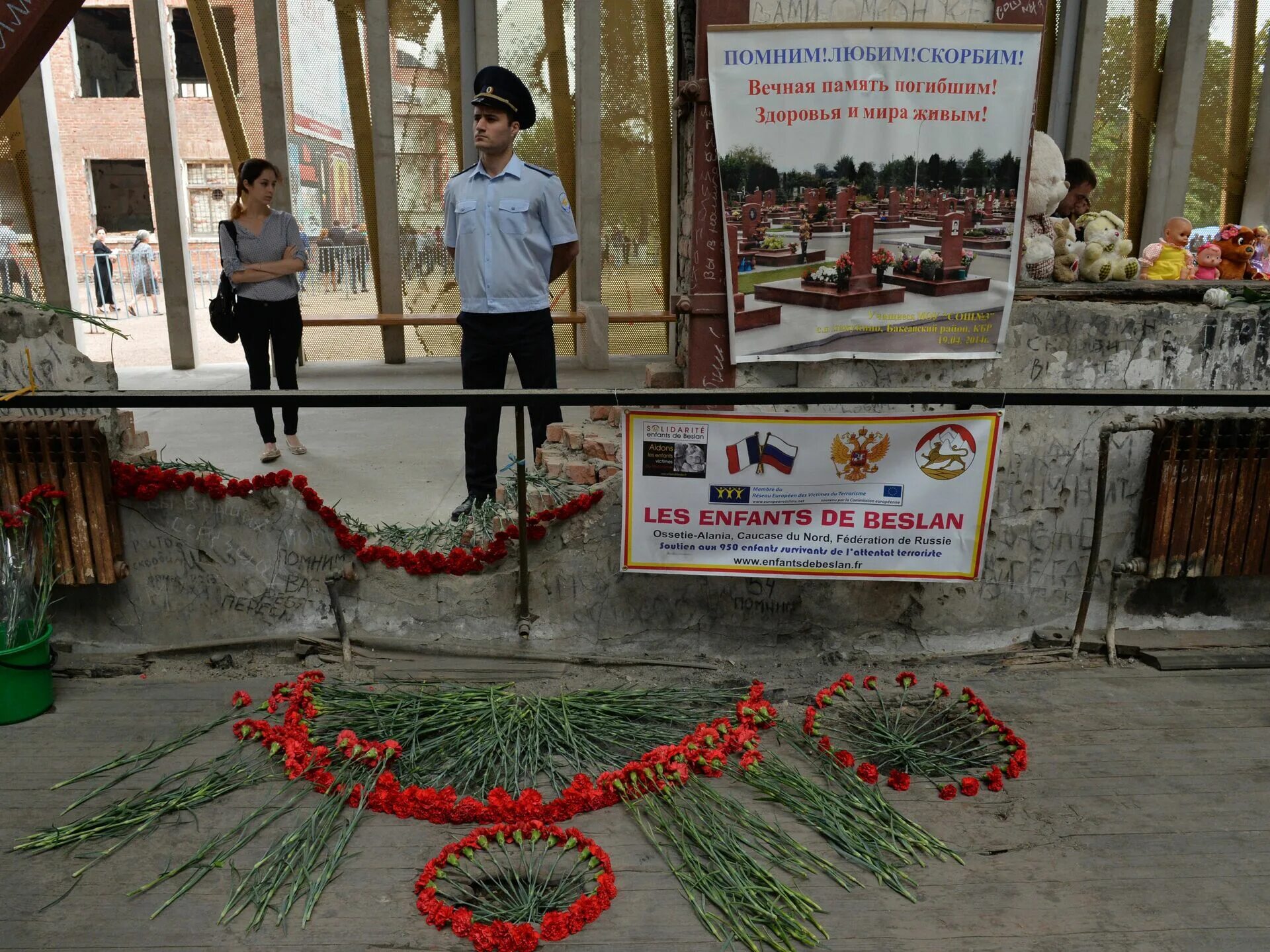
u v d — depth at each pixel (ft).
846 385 12.76
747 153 11.81
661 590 13.05
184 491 12.64
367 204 30.68
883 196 12.00
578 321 30.68
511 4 29.76
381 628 13.29
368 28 28.55
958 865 9.21
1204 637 13.74
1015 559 13.41
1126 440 13.20
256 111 29.96
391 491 18.20
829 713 11.93
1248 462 12.89
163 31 28.09
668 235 31.73
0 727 11.39
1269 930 8.36
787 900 8.60
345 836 9.37
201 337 42.34
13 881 8.83
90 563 12.25
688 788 10.30
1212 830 9.74
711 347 12.62
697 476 12.17
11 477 11.93
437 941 8.20
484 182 15.53
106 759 10.74
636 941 8.21
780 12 11.57
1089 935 8.30
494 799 9.75
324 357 31.76
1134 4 30.32
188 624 13.14
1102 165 31.99
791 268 12.18
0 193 28.53
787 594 13.12
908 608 13.34
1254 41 30.96
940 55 11.58
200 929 8.29
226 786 10.19
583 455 15.66
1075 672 13.10
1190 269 19.79
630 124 30.55
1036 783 10.53
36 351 12.46
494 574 13.17
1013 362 12.80
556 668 12.78
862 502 12.26
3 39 10.86
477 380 16.21
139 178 83.82
